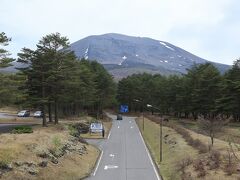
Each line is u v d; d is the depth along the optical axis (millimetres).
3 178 27812
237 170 32094
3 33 49312
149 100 148750
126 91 157250
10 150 32062
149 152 54094
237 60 90312
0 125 64625
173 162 42562
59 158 37562
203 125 49969
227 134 61500
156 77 167625
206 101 92875
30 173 30516
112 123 107312
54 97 66375
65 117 93188
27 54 63938
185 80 108688
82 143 53875
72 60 67938
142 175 37594
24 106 64125
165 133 68188
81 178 35594
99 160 47062
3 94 50844
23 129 47656
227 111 86438
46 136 41969
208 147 43844
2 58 49844
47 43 65000
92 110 124562
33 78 64375
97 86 114438
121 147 59094
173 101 119812
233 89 84875
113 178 36000
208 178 30516
